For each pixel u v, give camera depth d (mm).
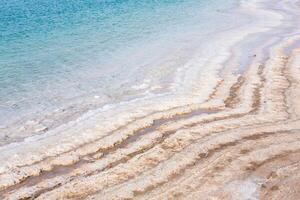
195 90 18109
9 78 20641
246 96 17031
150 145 13289
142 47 26094
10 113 16422
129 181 11289
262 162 11875
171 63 22422
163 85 19062
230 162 11953
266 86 18062
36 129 14953
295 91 17281
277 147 12680
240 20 34906
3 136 14438
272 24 32688
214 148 12812
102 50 25672
